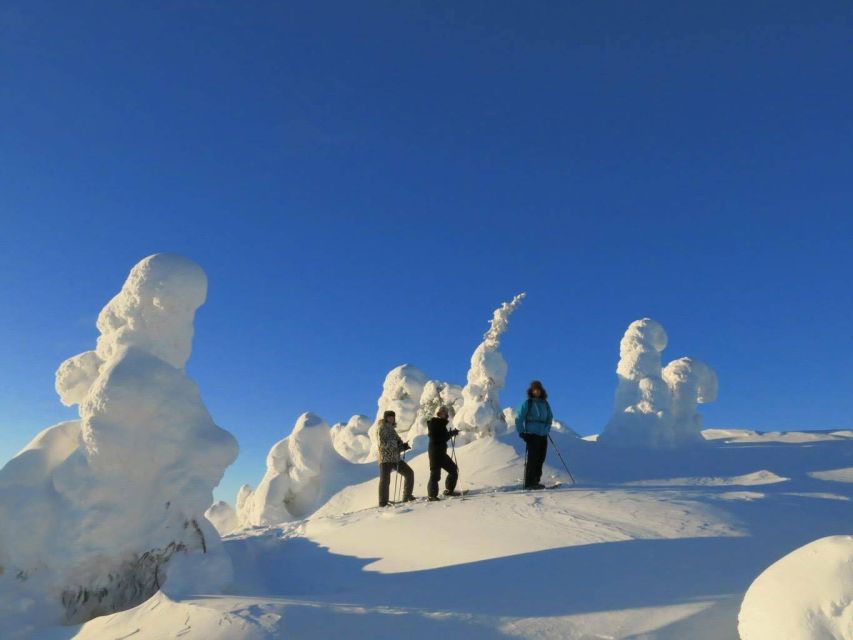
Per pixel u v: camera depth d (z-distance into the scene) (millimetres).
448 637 4258
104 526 6355
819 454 14258
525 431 10273
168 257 7445
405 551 7461
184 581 6344
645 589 5043
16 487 6785
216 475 6938
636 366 17109
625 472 13094
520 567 5805
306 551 8703
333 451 20016
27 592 6305
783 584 3818
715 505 7688
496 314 18562
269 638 4188
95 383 6648
